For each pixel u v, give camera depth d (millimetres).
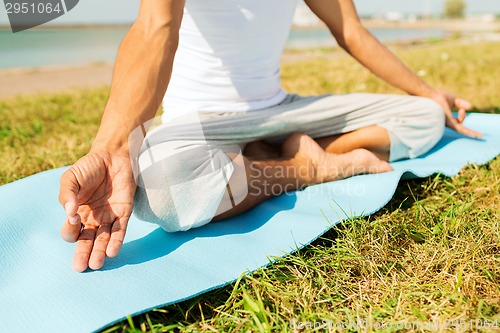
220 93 2020
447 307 1352
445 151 2473
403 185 2215
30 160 2854
